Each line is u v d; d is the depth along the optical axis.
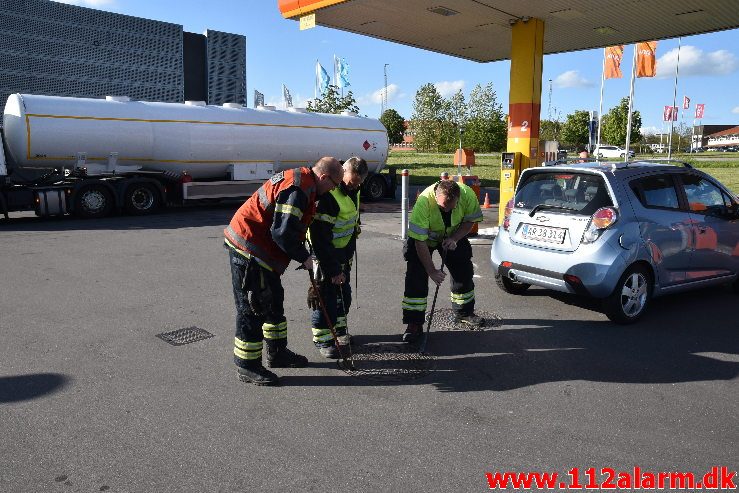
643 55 21.55
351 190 5.02
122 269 8.25
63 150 14.28
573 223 5.77
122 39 32.03
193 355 4.93
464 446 3.48
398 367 4.72
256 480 3.10
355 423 3.76
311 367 4.73
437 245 5.54
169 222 13.73
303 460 3.30
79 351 4.98
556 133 78.94
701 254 6.32
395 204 18.80
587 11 10.34
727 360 4.86
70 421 3.74
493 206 17.30
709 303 6.62
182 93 35.19
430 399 4.13
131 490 3.00
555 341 5.34
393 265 8.73
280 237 4.04
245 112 17.38
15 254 9.37
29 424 3.69
